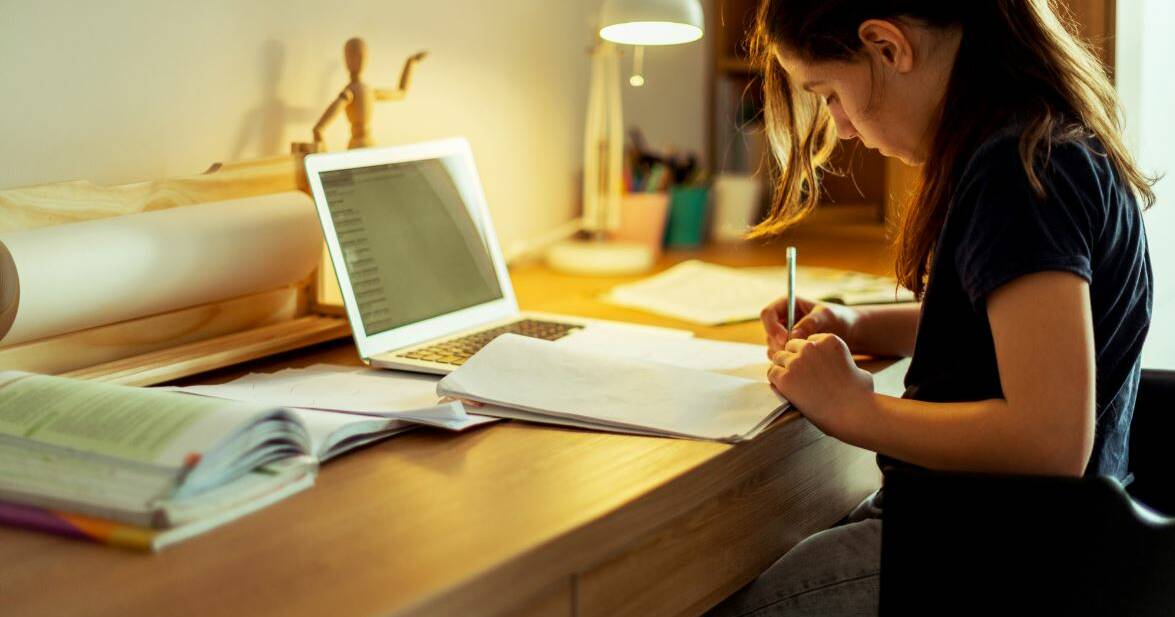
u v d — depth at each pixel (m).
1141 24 1.68
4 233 0.96
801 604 0.96
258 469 0.75
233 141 1.31
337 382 1.05
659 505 0.77
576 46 1.87
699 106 2.18
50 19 1.12
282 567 0.64
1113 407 0.92
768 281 1.54
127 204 1.09
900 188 1.86
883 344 1.17
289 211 1.19
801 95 1.15
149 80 1.21
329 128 1.43
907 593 0.80
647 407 0.93
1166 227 1.75
